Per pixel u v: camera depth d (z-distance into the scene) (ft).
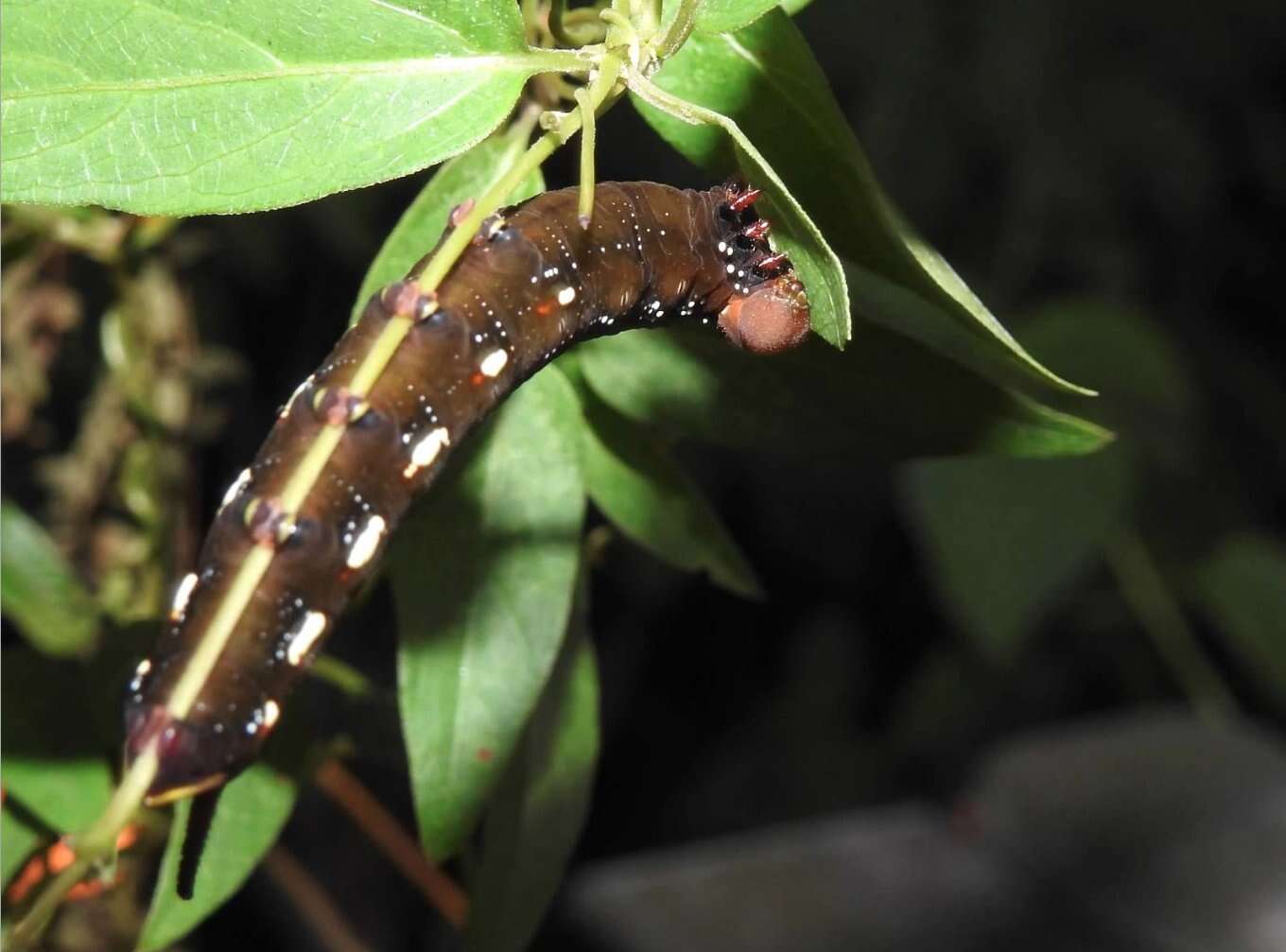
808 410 0.87
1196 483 1.91
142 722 0.67
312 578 0.70
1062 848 1.92
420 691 0.87
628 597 2.51
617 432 0.91
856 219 0.81
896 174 2.04
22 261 1.10
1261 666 1.78
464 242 0.72
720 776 2.56
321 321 1.86
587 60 0.75
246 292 1.82
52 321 1.21
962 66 2.03
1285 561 1.82
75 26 0.72
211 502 1.83
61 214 1.06
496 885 0.94
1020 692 2.39
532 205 0.77
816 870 1.92
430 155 0.74
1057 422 0.85
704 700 2.62
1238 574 1.82
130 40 0.72
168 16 0.72
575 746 0.95
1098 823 1.94
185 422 1.23
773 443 0.88
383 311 0.72
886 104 2.02
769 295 0.79
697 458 2.38
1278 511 2.40
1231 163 2.29
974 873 1.94
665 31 0.75
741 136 0.72
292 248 1.80
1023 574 1.25
